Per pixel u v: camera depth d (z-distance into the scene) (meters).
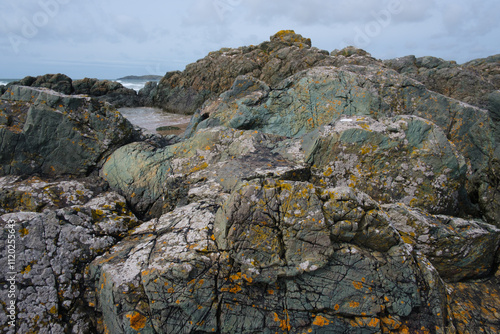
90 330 4.07
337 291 3.87
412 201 5.77
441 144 5.80
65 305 4.05
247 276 3.76
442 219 5.18
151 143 7.39
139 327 3.54
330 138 5.99
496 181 6.10
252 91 8.95
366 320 3.82
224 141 6.68
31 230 4.16
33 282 3.95
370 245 4.15
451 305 4.49
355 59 19.03
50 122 6.35
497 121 6.56
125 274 3.75
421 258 4.36
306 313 3.84
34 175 6.17
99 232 4.65
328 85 8.21
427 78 20.14
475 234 4.83
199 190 5.53
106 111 6.91
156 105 26.89
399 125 6.02
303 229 3.85
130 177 6.21
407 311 3.94
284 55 21.48
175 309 3.65
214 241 4.02
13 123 6.30
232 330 3.74
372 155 5.90
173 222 4.72
